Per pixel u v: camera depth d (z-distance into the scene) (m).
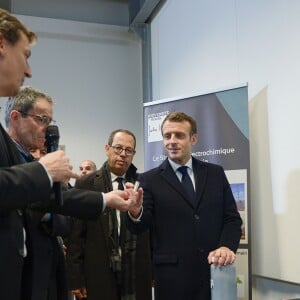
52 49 5.08
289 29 2.64
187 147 2.11
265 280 2.87
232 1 3.31
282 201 2.66
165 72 4.64
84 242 2.59
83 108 5.12
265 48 2.89
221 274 1.77
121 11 5.47
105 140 5.16
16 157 1.15
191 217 1.98
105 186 2.70
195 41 3.94
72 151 5.02
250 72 3.07
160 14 4.78
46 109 1.42
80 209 1.32
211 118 3.08
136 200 1.60
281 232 2.66
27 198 0.99
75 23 5.19
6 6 4.97
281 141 2.70
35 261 1.17
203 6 3.78
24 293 1.14
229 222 2.04
